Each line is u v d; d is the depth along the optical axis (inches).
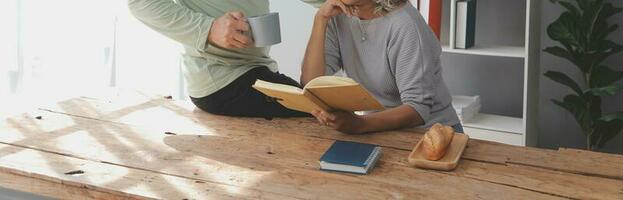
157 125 99.1
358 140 92.0
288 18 173.2
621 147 157.2
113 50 164.9
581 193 74.8
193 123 100.1
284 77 107.6
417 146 86.2
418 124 97.5
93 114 104.4
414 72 97.2
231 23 92.9
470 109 155.6
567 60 157.6
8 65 152.4
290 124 99.3
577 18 143.1
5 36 151.3
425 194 74.6
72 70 160.4
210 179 79.0
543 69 159.8
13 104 150.9
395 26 97.8
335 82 83.1
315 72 103.8
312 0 112.3
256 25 91.7
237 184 77.5
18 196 91.8
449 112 103.7
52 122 100.4
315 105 87.3
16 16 151.3
